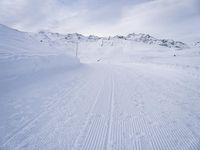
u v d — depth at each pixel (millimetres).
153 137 3844
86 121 4531
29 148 3223
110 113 5180
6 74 8094
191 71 15906
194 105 6156
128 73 16719
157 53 158500
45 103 5746
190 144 3592
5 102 5434
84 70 17734
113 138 3746
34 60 12180
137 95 7414
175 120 4801
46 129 3986
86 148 3322
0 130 3791
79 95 7043
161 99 6848
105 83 10156
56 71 12930
